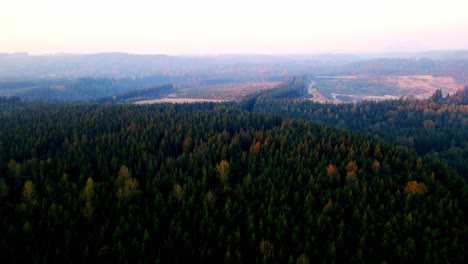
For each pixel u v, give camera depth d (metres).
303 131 110.75
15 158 84.00
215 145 93.69
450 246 52.97
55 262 48.88
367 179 73.25
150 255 51.19
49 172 72.50
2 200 62.97
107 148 88.00
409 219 57.22
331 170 73.25
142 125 117.44
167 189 69.31
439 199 63.81
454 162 106.62
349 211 61.44
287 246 53.19
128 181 65.31
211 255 51.19
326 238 55.38
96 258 50.09
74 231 55.28
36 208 59.47
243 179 70.56
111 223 57.75
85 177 72.62
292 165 79.44
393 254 52.03
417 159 82.81
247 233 55.16
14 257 49.16
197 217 58.66
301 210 61.78
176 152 97.56
